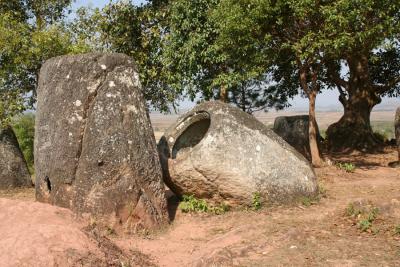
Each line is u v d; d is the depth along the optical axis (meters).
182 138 10.12
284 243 6.63
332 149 18.38
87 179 8.03
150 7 17.12
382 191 9.90
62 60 8.59
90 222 7.77
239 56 13.54
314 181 9.41
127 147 8.15
